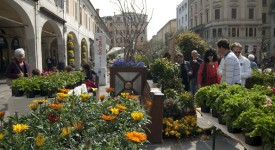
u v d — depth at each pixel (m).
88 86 7.71
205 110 3.94
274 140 2.22
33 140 2.29
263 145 2.34
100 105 3.46
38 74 7.29
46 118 2.82
